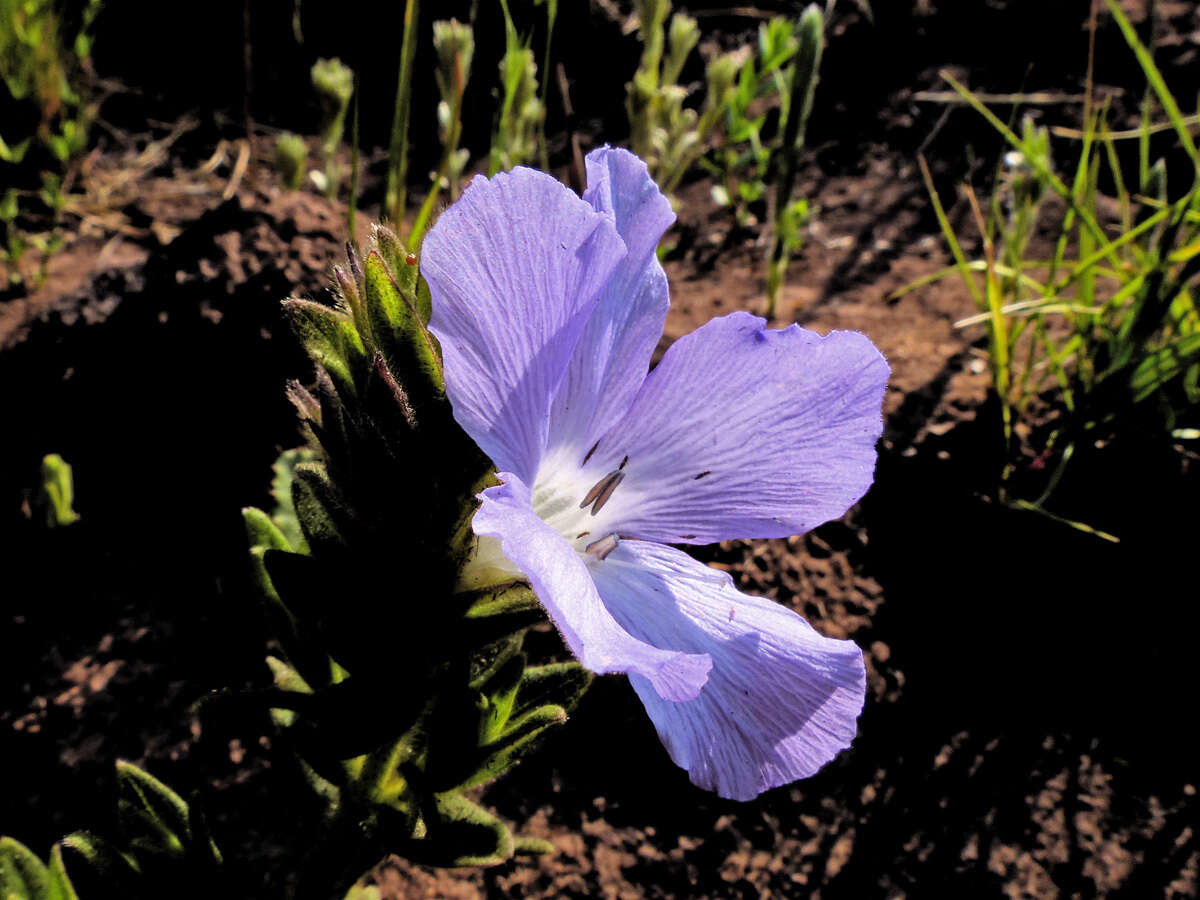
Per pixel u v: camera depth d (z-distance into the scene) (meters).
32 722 0.13
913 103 0.23
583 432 0.08
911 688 0.14
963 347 0.17
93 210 0.20
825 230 0.20
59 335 0.15
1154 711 0.14
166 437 0.15
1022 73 0.23
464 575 0.07
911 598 0.15
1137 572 0.15
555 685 0.08
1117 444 0.15
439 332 0.06
